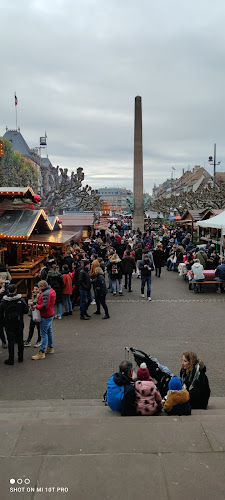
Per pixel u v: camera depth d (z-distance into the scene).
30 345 8.91
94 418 4.42
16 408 5.43
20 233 12.89
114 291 14.55
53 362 7.83
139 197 41.78
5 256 13.29
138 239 24.33
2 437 3.78
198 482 3.03
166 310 12.21
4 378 7.05
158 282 17.20
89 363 7.76
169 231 35.09
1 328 8.55
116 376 5.07
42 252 16.50
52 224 18.81
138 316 11.54
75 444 3.63
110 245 22.17
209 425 3.99
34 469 3.19
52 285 11.12
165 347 8.73
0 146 15.97
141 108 40.78
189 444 3.62
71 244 20.58
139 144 41.16
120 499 2.84
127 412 4.89
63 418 4.40
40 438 3.76
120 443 3.65
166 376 5.65
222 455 3.41
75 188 28.78
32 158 117.44
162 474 3.12
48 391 6.49
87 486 2.98
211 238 25.69
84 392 6.45
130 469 3.19
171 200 62.69
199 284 14.97
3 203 14.41
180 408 4.79
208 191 39.44
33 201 15.77
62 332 9.99
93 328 10.33
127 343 9.04
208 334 9.72
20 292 13.00
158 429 3.91
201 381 5.21
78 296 12.56
